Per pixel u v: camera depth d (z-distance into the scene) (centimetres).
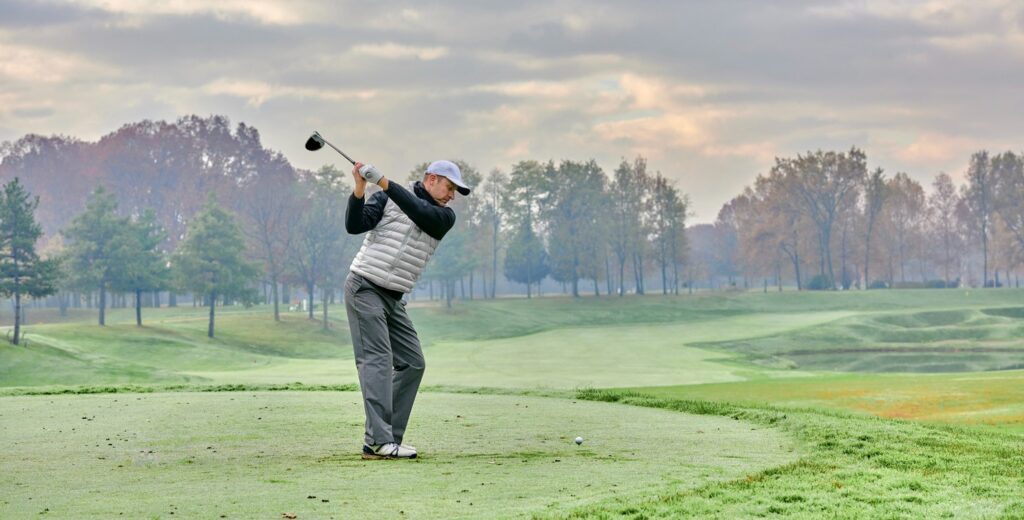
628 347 6738
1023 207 12475
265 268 10862
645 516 533
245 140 17488
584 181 12112
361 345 805
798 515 538
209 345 7519
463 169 12038
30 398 1395
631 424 1061
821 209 13175
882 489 620
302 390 1673
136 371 4853
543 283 19200
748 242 12975
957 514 545
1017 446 861
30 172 18088
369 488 617
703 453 816
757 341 7369
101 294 8162
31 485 632
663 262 12425
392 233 805
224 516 526
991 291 11306
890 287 13400
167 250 14950
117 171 16712
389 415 794
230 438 898
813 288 12594
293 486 624
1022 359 6419
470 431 980
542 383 3781
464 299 12012
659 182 12375
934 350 6906
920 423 1071
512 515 527
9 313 11256
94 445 848
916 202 14212
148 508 548
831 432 939
